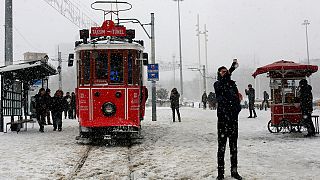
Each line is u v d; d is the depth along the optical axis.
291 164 8.28
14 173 7.78
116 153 10.23
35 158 9.47
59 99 16.48
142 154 10.00
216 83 7.30
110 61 12.13
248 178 7.11
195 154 9.79
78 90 12.16
